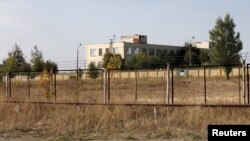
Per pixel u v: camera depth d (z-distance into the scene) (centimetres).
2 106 1961
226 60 7500
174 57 12125
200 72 6831
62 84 4578
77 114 1695
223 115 1595
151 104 1869
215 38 7619
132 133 1448
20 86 4228
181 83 5578
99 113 1689
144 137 1374
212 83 5481
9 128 1591
